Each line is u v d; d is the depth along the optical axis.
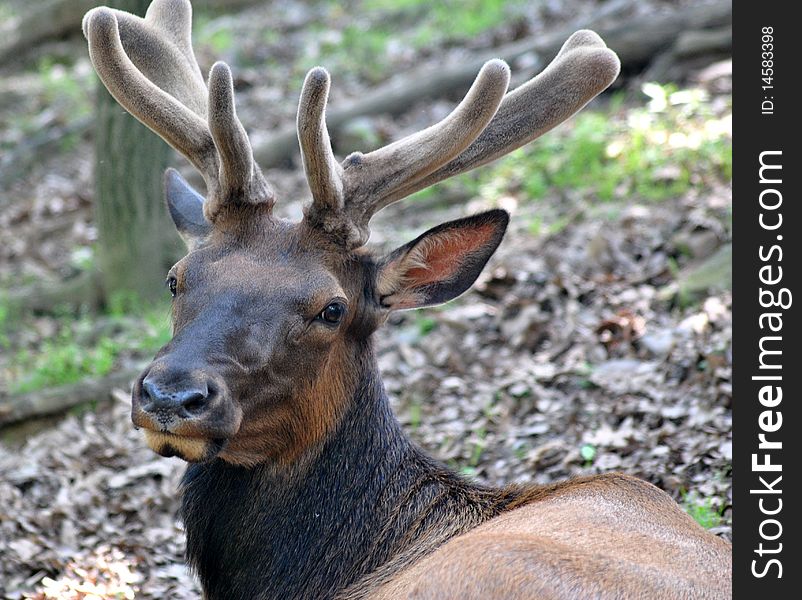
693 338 13.05
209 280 7.56
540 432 12.15
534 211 18.61
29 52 33.97
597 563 6.16
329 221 7.85
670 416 11.71
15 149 27.38
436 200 20.45
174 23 9.45
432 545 7.69
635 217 16.75
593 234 16.55
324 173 7.74
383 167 8.09
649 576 6.14
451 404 13.35
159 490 12.42
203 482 8.02
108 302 18.91
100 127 18.39
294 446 7.80
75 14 33.75
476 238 8.27
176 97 8.98
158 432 6.96
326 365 7.76
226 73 7.60
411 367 14.48
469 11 30.81
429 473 8.14
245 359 7.29
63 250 22.02
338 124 24.48
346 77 28.62
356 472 8.00
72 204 23.81
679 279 14.79
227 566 7.92
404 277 8.21
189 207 8.72
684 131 18.75
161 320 17.42
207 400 6.97
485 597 6.06
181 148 8.27
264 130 25.94
